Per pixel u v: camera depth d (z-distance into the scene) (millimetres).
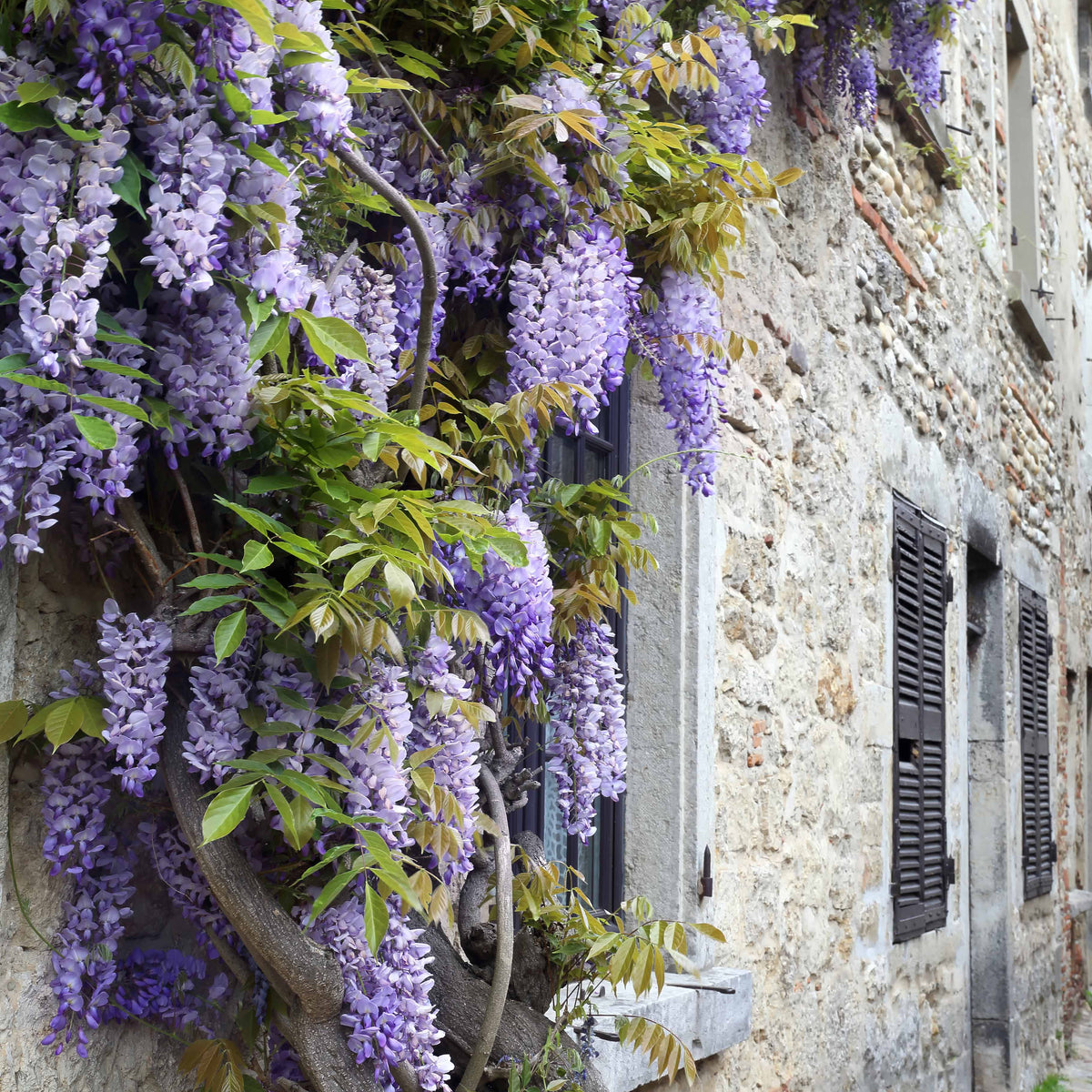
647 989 1750
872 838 4395
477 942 1806
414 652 1524
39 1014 1318
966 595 6371
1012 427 7152
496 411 1708
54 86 1127
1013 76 7934
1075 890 9430
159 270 1159
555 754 2018
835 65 3746
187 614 1294
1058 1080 7281
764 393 3531
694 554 3016
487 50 1847
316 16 1290
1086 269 10578
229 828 1170
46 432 1138
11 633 1286
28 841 1320
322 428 1359
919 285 5191
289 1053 1522
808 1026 3656
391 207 1589
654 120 2602
